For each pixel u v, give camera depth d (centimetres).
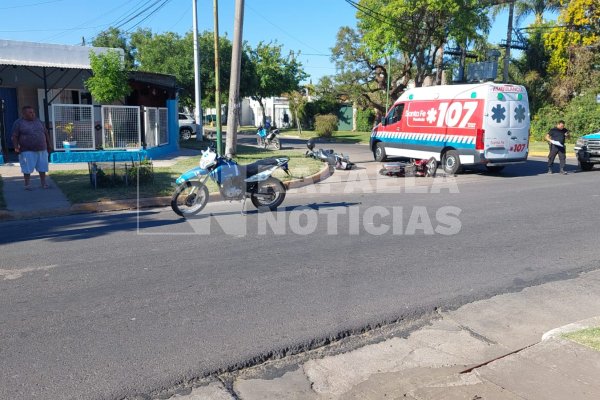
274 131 2409
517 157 1526
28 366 405
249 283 586
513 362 403
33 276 613
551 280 605
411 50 3011
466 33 2853
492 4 3095
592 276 619
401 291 565
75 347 436
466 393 364
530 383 372
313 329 471
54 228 882
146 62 3331
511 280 603
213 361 415
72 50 1836
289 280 596
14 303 530
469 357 431
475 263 662
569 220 909
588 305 536
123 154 1709
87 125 1692
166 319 490
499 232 823
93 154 1669
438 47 3152
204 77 3206
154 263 662
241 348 436
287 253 705
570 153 2353
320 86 4394
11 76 1834
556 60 3247
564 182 1416
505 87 1484
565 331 452
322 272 624
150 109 1838
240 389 383
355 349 446
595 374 380
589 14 3016
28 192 1158
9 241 789
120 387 378
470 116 1499
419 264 657
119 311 508
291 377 401
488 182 1438
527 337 468
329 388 386
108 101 1748
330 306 522
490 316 511
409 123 1739
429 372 405
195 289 567
